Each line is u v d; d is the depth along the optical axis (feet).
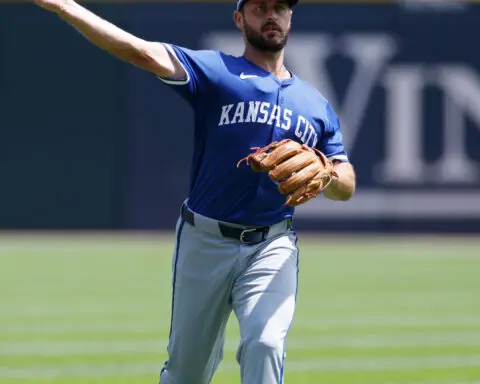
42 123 214.48
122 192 217.15
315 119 58.70
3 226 215.72
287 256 57.36
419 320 118.62
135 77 215.31
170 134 216.54
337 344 101.30
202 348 58.95
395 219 217.97
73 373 84.84
